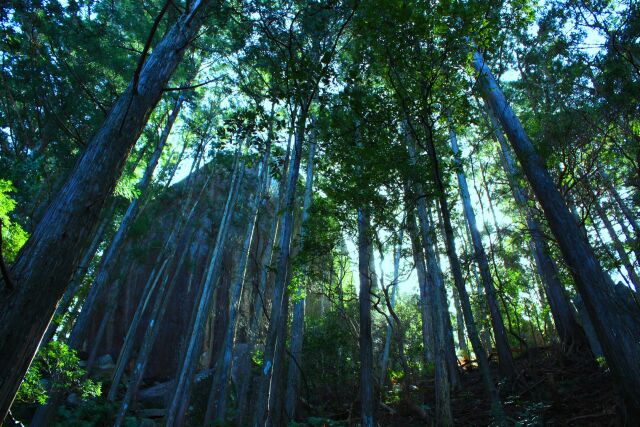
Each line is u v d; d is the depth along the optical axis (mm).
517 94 13656
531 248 14883
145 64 4691
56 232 3328
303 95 5809
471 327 5352
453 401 10219
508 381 9984
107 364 18609
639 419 6164
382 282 7652
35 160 9961
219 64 13781
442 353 7961
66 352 7855
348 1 6086
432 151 6137
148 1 12336
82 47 11727
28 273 3104
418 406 9523
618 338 6762
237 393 13164
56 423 11336
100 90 13055
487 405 9289
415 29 5461
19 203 11391
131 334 15258
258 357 14766
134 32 13031
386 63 6082
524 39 10453
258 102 6617
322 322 14570
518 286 14562
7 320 2896
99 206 3697
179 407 10547
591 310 7281
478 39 5746
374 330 15922
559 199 8312
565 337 12273
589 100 8906
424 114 6160
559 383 9297
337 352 13016
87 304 11734
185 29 5125
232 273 21062
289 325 15008
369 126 6055
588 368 10172
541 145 8867
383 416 10023
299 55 7258
